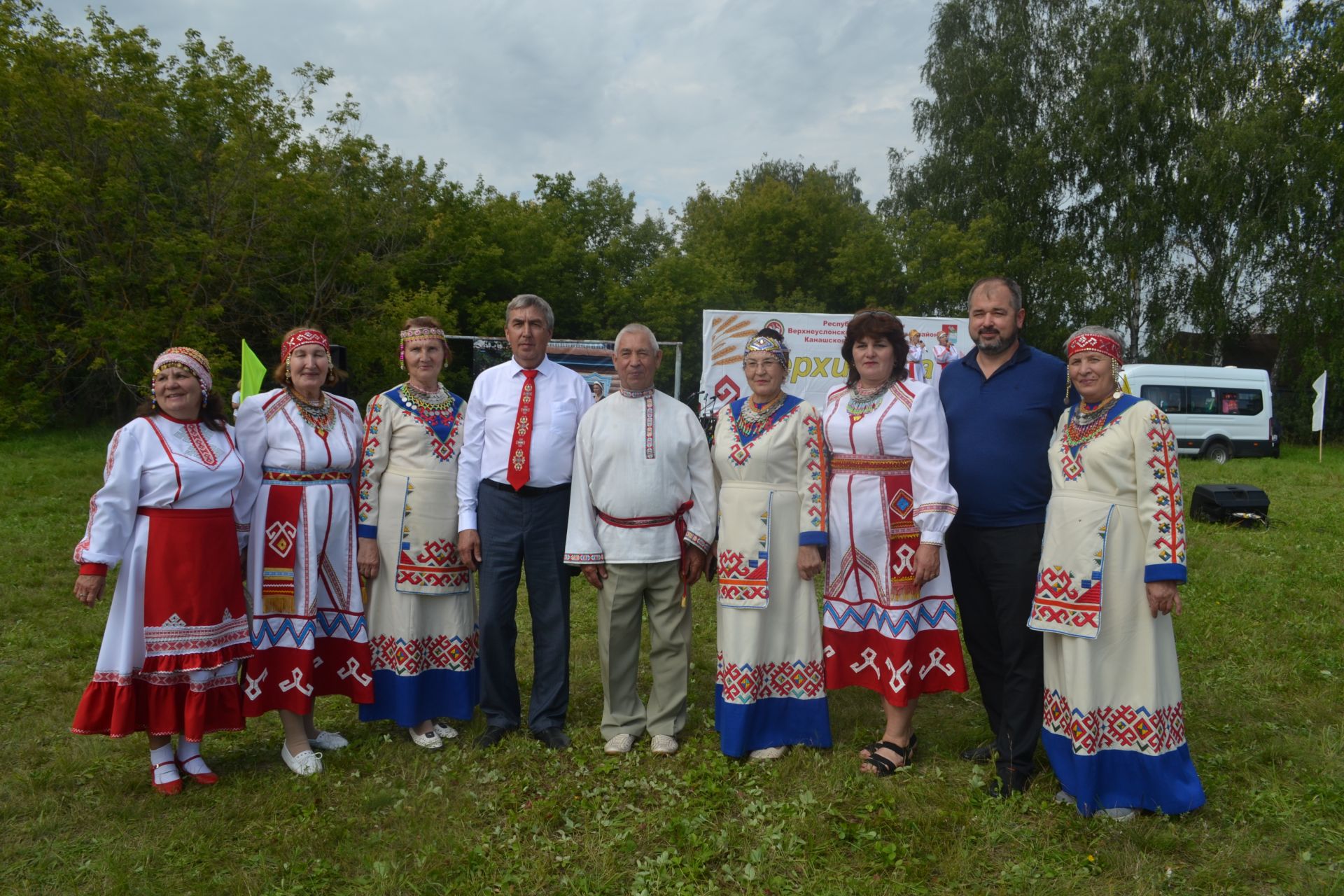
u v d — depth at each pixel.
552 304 22.56
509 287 21.89
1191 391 18.80
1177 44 24.28
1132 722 3.02
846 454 3.51
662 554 3.67
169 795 3.31
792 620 3.62
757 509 3.57
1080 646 3.01
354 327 18.06
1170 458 2.97
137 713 3.28
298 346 3.49
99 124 14.92
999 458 3.28
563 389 3.83
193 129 16.12
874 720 4.11
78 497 9.77
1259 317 24.61
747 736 3.56
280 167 16.80
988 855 2.89
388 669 3.72
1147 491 2.97
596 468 3.67
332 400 3.69
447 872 2.80
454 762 3.57
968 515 3.36
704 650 5.23
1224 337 25.23
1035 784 3.30
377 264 18.06
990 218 24.56
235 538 3.39
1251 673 4.64
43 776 3.43
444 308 17.88
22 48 15.40
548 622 3.79
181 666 3.23
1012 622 3.29
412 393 3.78
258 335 18.20
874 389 3.48
